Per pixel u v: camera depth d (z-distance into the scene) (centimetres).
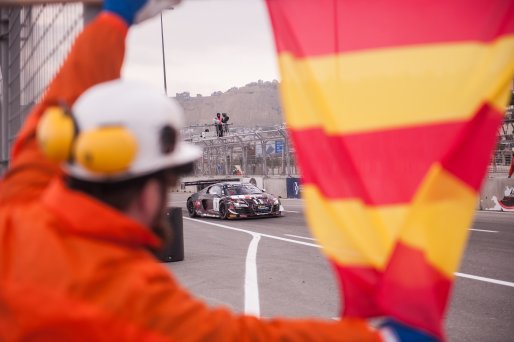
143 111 111
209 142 3541
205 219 1875
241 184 1916
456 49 126
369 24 131
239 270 841
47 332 100
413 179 124
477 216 1605
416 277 118
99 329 98
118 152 105
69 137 110
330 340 106
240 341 103
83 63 149
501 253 947
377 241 123
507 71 124
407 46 129
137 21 156
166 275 109
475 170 123
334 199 128
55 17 263
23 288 103
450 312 580
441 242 121
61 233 107
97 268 102
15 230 112
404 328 114
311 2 136
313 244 1138
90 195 111
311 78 134
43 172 142
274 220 1722
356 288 123
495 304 608
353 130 129
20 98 380
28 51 349
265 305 620
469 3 127
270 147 2938
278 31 138
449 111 125
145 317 99
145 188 112
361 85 130
